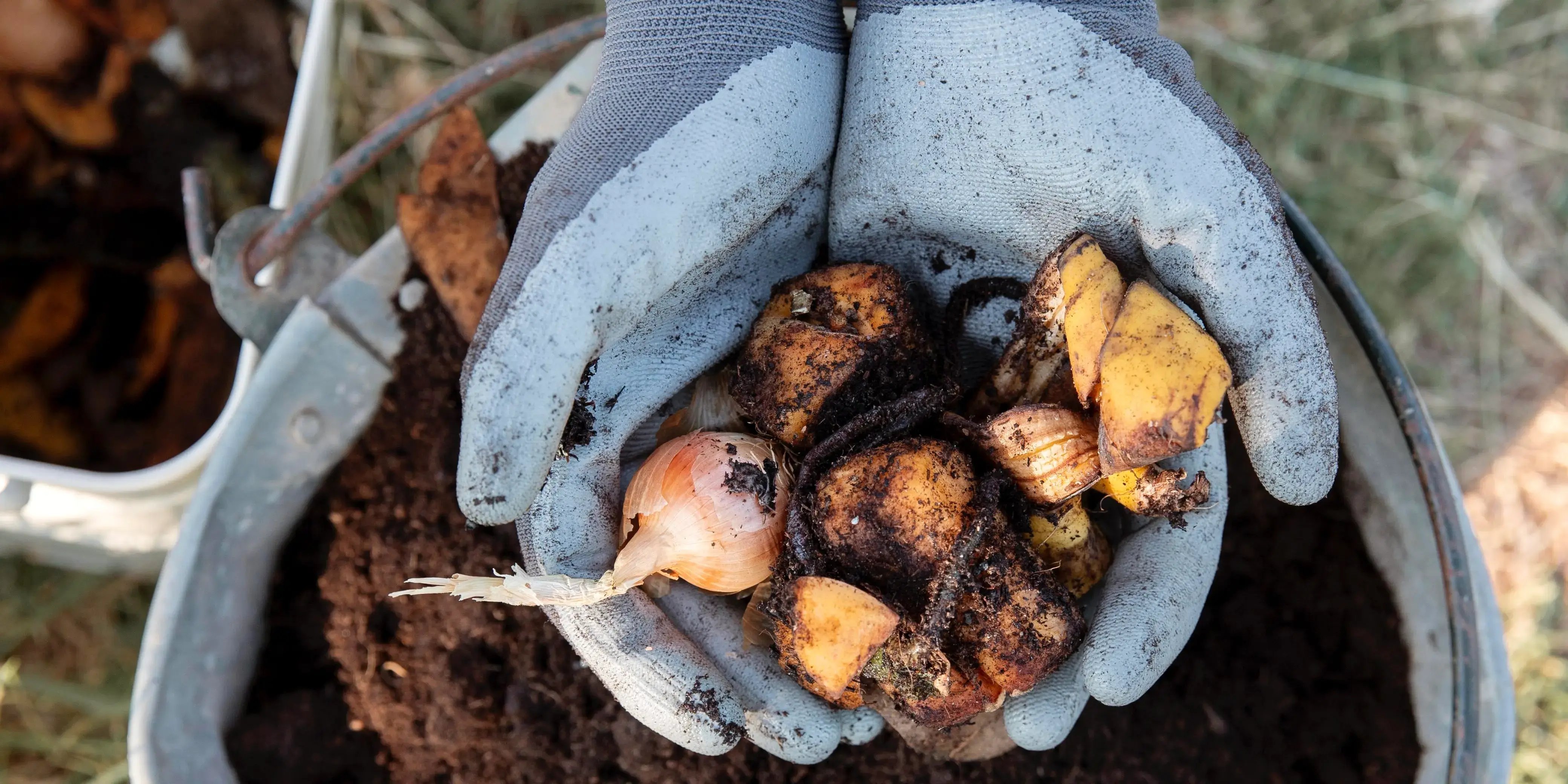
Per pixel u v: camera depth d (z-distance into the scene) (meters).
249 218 0.51
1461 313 0.74
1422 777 0.51
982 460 0.45
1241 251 0.42
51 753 0.67
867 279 0.46
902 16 0.44
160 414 0.64
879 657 0.43
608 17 0.47
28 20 0.58
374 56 0.71
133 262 0.65
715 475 0.45
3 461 0.55
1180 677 0.53
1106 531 0.49
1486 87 0.74
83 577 0.68
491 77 0.51
